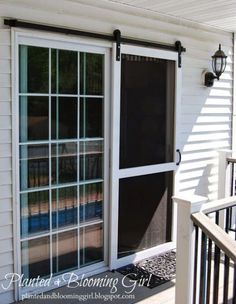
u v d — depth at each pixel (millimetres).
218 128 4773
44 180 3195
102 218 3635
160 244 4133
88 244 3566
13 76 2893
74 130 3338
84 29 3285
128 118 3711
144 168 3875
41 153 3150
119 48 3502
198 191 4566
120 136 3652
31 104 3051
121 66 3594
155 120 3961
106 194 3611
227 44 4773
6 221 2977
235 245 2012
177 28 4078
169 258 3979
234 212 4652
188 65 4270
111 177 3588
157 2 3447
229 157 4660
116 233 3686
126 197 3783
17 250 3055
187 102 4316
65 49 3191
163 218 4148
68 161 3330
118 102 3553
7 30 2842
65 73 3223
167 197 4168
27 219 3127
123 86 3633
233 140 5008
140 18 3699
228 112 4898
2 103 2875
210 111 4633
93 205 3555
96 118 3473
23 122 3020
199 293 2363
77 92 3318
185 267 2381
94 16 3340
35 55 3029
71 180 3371
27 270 3184
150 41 3811
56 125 3219
